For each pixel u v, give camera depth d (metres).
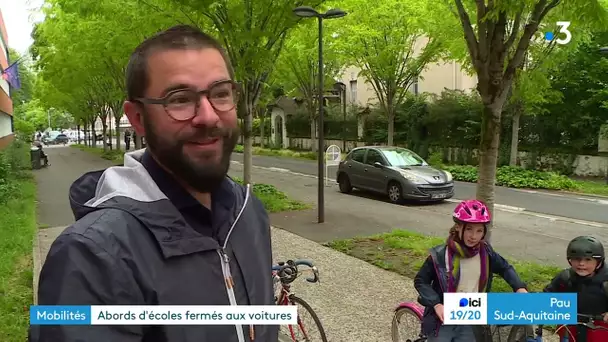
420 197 13.62
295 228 10.30
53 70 22.84
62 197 15.09
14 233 9.20
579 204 14.15
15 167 19.38
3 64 26.94
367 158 15.47
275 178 20.83
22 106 44.28
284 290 4.49
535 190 17.38
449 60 23.05
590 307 3.20
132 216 1.26
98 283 1.14
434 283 3.48
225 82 1.37
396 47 21.59
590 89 19.34
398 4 20.36
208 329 1.31
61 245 1.16
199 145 1.34
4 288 6.17
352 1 20.05
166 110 1.31
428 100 29.05
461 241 3.36
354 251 8.26
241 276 1.47
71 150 47.50
